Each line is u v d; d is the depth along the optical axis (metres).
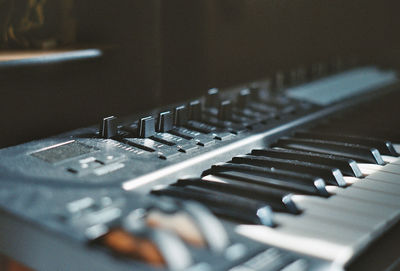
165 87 0.96
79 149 0.59
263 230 0.48
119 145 0.60
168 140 0.61
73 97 0.87
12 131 0.82
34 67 0.82
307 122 0.72
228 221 0.50
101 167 0.55
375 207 0.52
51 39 0.90
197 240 0.46
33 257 0.47
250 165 0.58
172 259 0.43
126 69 0.92
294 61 1.19
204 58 1.00
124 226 0.44
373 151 0.62
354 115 0.78
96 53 0.88
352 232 0.48
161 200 0.49
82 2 0.91
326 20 1.25
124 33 0.92
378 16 1.33
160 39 0.95
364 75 1.00
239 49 1.07
